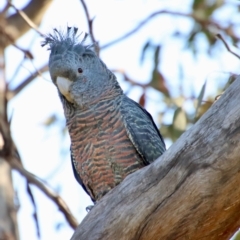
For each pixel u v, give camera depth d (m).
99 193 11.52
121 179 11.35
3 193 14.55
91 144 11.39
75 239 9.27
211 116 8.70
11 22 17.34
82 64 11.88
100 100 11.67
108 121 11.43
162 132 16.05
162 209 8.83
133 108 11.71
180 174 8.73
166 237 8.94
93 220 9.26
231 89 8.65
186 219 8.78
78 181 12.66
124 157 11.33
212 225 8.81
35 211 13.80
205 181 8.58
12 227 14.32
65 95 11.70
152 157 11.48
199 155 8.64
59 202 14.46
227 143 8.47
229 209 8.65
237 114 8.48
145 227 8.95
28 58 14.51
